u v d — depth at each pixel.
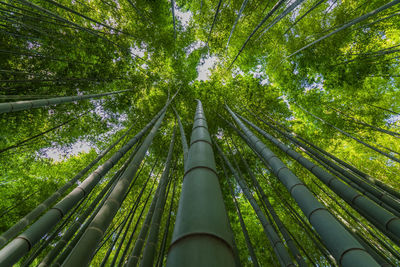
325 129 7.16
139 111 7.17
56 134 6.15
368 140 6.78
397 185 6.41
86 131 6.59
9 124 5.14
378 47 5.87
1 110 2.66
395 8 5.27
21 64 5.07
